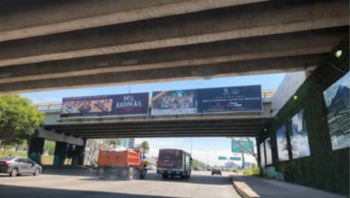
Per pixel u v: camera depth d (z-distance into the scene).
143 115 34.41
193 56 14.14
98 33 13.00
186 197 14.76
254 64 15.72
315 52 13.58
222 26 11.44
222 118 32.19
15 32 11.54
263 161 40.00
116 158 29.44
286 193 14.19
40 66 16.91
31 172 26.84
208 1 9.52
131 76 17.75
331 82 13.84
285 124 24.36
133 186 19.75
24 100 32.50
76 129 45.78
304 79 18.72
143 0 9.99
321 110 15.32
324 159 15.10
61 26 11.09
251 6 11.25
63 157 50.75
